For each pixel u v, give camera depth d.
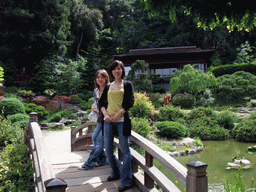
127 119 2.46
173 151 7.60
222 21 2.72
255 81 16.33
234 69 18.70
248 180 4.86
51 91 19.67
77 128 5.36
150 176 2.29
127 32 30.86
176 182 4.98
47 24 20.48
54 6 20.77
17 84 17.88
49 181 1.36
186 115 11.24
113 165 2.81
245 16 2.70
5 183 3.27
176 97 15.26
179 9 2.80
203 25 2.85
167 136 8.97
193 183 1.44
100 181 2.90
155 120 10.75
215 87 16.66
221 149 8.03
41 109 12.94
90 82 20.53
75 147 5.50
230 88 16.19
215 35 27.34
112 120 2.44
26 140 4.62
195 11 2.74
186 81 15.83
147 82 15.94
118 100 2.49
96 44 34.34
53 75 22.45
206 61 20.53
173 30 28.56
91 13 33.25
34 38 18.98
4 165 3.73
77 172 3.27
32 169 3.43
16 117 10.55
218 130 9.87
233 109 13.99
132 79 16.02
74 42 34.72
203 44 27.64
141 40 29.81
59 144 7.98
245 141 9.19
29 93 15.53
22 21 18.64
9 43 19.17
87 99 17.88
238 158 6.65
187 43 27.39
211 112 11.18
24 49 20.05
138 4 31.88
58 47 22.23
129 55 20.80
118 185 2.77
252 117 10.23
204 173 1.45
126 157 2.52
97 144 3.42
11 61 18.73
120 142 2.53
